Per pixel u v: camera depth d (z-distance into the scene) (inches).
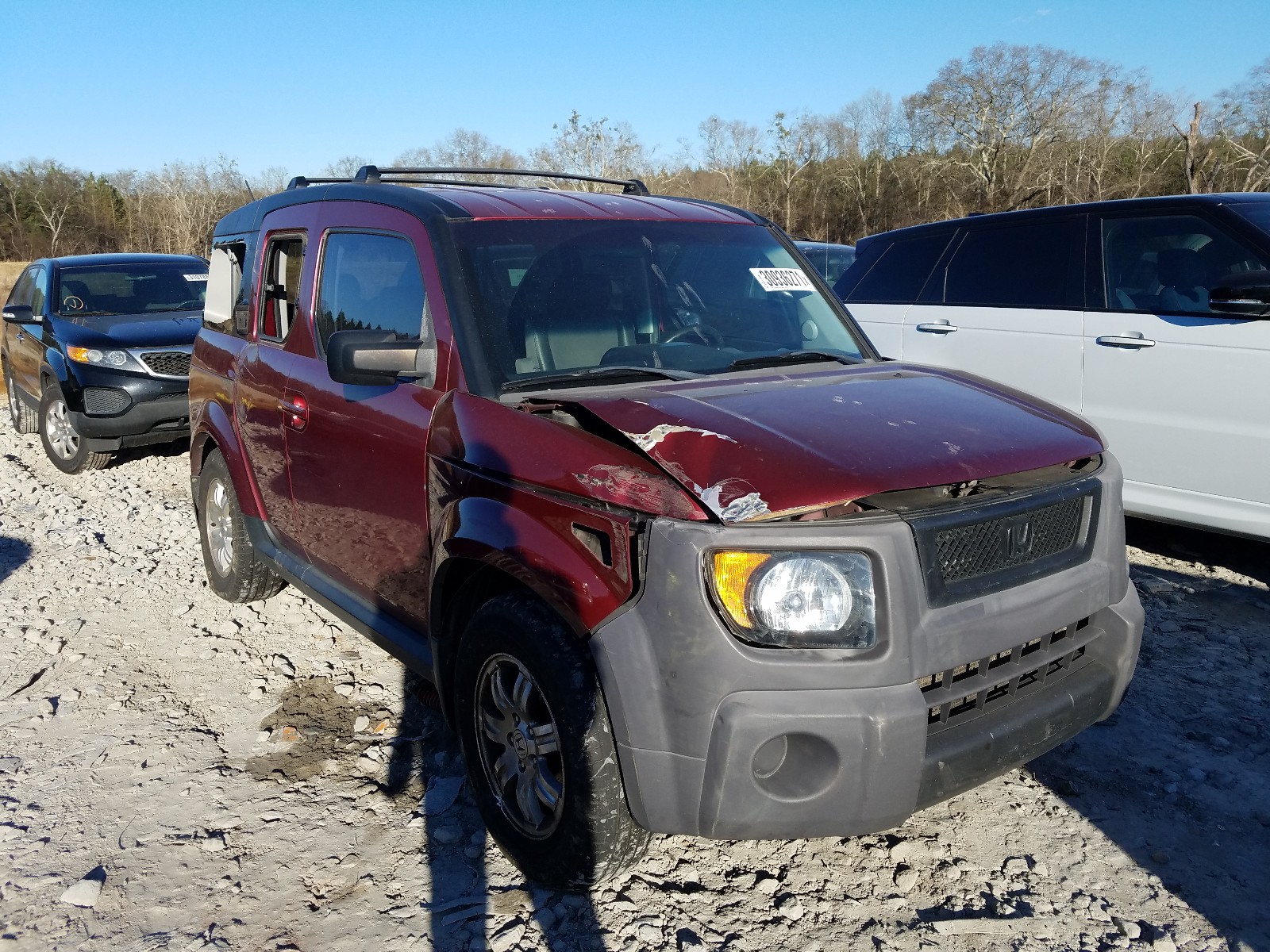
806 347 145.2
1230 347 192.4
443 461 119.6
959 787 96.7
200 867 118.0
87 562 236.7
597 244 139.9
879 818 92.4
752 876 114.3
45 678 171.9
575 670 99.0
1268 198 204.2
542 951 102.3
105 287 378.9
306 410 154.2
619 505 96.0
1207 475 197.6
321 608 201.9
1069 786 131.8
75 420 331.0
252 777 138.6
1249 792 129.9
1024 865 115.6
